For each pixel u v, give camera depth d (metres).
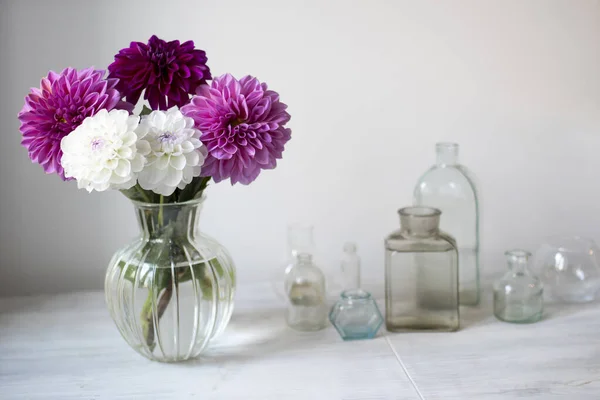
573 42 1.42
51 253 1.42
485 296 1.36
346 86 1.40
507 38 1.41
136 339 1.02
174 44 0.97
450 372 1.00
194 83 0.98
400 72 1.41
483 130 1.44
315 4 1.37
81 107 0.90
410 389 0.95
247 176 0.95
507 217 1.48
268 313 1.27
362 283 1.46
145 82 0.95
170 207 0.99
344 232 1.46
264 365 1.04
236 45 1.37
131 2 1.34
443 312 1.16
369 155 1.43
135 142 0.87
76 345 1.12
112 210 1.41
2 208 1.39
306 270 1.21
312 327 1.19
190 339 1.03
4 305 1.33
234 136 0.92
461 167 1.32
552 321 1.20
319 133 1.41
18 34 1.33
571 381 0.97
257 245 1.45
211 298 1.02
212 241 1.08
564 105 1.44
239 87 0.95
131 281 1.00
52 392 0.96
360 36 1.39
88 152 0.85
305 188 1.43
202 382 0.98
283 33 1.38
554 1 1.40
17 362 1.06
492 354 1.06
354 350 1.09
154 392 0.96
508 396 0.93
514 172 1.46
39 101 0.90
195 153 0.90
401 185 1.45
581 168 1.47
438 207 1.31
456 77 1.42
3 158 1.37
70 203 1.40
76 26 1.34
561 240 1.33
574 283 1.28
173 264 0.99
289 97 1.40
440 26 1.40
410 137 1.43
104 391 0.96
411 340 1.13
